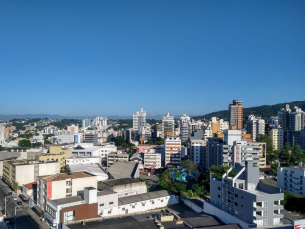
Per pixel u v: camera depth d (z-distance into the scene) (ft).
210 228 217.97
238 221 228.63
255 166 250.57
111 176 454.81
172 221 238.89
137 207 319.06
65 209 249.14
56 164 437.17
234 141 476.95
